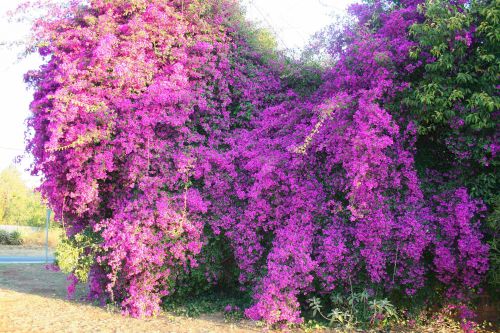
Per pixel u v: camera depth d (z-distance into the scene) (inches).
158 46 276.1
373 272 209.8
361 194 212.4
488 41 204.8
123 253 230.7
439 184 228.1
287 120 268.7
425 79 215.2
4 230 987.9
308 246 222.7
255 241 242.7
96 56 251.3
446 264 202.4
